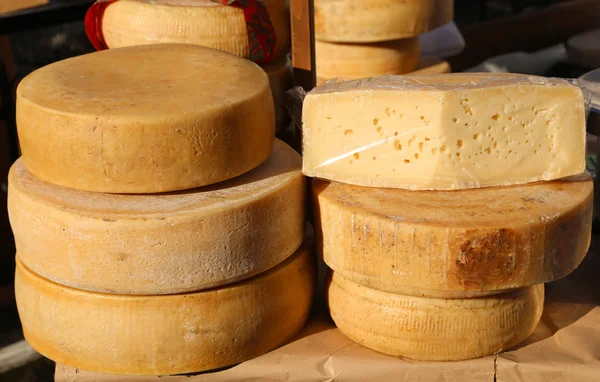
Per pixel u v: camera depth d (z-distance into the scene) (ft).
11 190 4.39
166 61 4.71
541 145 4.20
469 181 4.16
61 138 3.94
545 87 4.10
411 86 4.18
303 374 4.28
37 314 4.31
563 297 4.96
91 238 3.92
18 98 4.22
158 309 4.06
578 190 4.20
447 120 4.05
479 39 11.15
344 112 4.24
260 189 4.22
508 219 3.87
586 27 12.34
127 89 4.23
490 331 4.17
